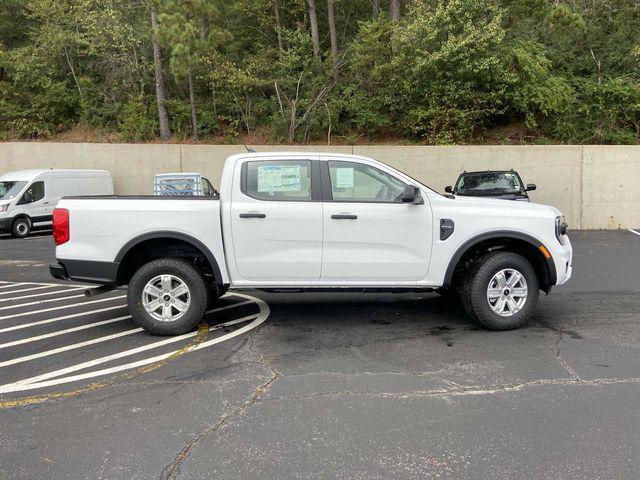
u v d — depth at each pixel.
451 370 4.73
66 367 4.94
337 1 22.25
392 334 5.87
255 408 4.00
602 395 4.15
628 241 13.52
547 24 19.86
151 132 20.78
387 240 5.77
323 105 19.73
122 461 3.28
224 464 3.23
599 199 16.27
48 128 21.89
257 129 20.69
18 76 21.81
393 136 19.61
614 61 19.28
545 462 3.19
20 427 3.76
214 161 18.91
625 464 3.16
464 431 3.60
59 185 17.38
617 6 21.16
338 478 3.06
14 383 4.56
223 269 5.79
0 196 16.47
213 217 5.73
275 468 3.17
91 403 4.14
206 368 4.87
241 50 22.50
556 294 7.70
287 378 4.59
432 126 18.17
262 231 5.73
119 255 5.71
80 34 22.06
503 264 5.80
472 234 5.78
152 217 5.71
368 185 5.86
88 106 22.34
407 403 4.05
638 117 17.86
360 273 5.80
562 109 17.58
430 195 5.84
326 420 3.79
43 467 3.22
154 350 5.40
